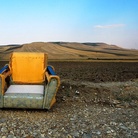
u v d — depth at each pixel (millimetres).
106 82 4699
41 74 2602
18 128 1850
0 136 1695
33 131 1799
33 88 2396
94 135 1759
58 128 1873
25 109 2316
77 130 1845
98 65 13375
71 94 3092
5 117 2102
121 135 1769
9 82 2562
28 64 2629
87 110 2432
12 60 2639
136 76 6090
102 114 2287
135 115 2275
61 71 7820
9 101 2211
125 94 3227
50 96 2234
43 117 2135
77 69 9164
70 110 2418
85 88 3389
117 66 12125
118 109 2508
